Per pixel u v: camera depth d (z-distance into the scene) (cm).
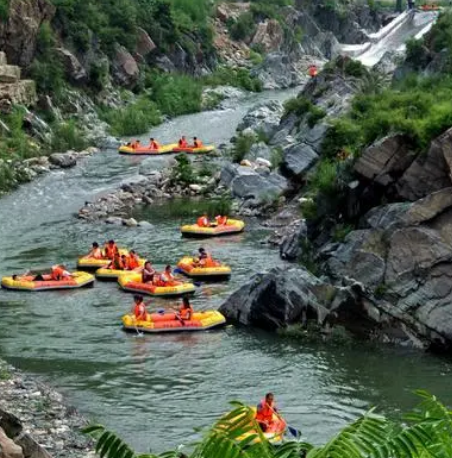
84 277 4184
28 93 7550
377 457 1104
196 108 9712
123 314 3753
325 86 7025
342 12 15612
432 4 14762
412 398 2880
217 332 3516
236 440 1126
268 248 4747
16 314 3756
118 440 1160
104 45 9231
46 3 8156
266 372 3105
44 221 5359
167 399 2873
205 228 4997
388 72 8650
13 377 3025
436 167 3597
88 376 3067
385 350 3303
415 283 3359
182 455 1180
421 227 3394
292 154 5612
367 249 3478
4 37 7588
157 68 10312
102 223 5319
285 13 14488
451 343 3266
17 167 6425
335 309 3412
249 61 12606
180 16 11762
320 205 4116
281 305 3484
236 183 5747
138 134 8338
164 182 6069
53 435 2573
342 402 2852
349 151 4603
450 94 4506
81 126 7956
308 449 1141
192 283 4091
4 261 4544
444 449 1191
